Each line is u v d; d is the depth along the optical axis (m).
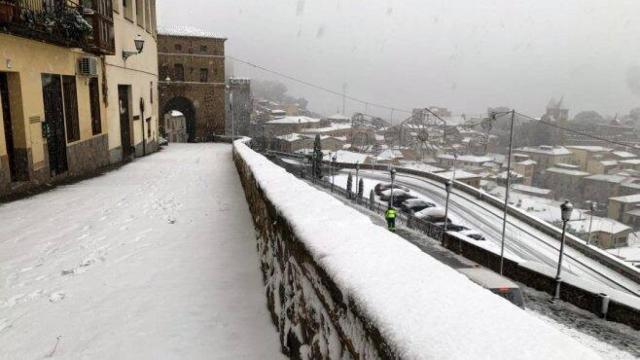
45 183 11.34
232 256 5.21
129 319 3.58
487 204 39.16
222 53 48.16
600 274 25.75
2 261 5.15
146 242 5.89
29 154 10.56
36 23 9.95
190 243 5.80
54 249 5.62
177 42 46.94
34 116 10.80
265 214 4.18
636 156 114.62
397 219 28.48
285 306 3.00
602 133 130.50
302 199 3.32
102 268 4.86
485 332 1.07
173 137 68.19
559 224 58.09
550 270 14.38
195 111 48.41
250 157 8.83
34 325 3.50
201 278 4.49
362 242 2.08
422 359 1.02
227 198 9.33
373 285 1.52
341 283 1.70
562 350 0.95
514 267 15.69
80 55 13.91
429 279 1.50
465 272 10.10
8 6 8.53
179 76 47.72
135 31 21.70
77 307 3.83
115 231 6.52
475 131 124.81
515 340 1.01
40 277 4.60
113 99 17.80
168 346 3.14
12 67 9.82
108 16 15.40
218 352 3.05
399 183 47.22
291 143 87.56
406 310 1.28
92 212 7.93
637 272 25.42
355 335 1.57
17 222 7.13
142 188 11.02
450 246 20.53
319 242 2.19
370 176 51.91
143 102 23.81
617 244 58.19
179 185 11.55
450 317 1.18
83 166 14.28
